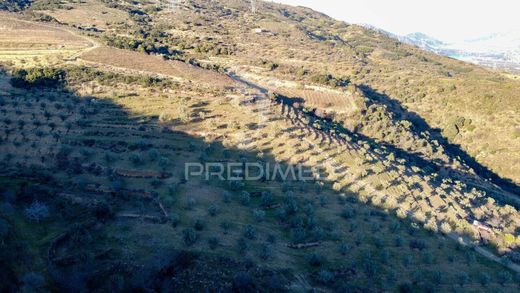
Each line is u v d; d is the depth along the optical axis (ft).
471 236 319.27
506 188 523.29
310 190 336.29
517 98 649.20
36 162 324.19
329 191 338.95
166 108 419.54
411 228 308.19
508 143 584.40
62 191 284.41
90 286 205.57
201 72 545.44
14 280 195.21
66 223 253.44
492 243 318.65
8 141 340.59
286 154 371.97
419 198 357.41
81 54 527.40
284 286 222.89
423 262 278.46
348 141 440.04
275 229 280.92
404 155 488.44
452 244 306.55
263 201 306.14
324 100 574.97
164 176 320.29
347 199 332.60
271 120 427.33
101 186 295.48
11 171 305.12
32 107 391.86
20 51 526.57
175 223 259.80
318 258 251.39
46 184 291.38
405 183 374.43
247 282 212.02
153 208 278.05
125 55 549.13
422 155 512.22
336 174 359.87
